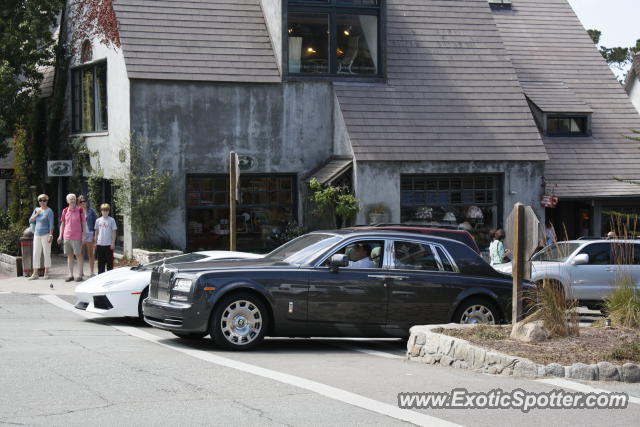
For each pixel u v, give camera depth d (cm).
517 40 5631
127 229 4284
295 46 4472
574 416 1505
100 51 4609
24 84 5072
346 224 4303
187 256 2769
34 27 4875
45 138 5247
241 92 4384
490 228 4534
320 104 4509
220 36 4462
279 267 2214
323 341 2505
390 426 1388
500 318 2388
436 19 4875
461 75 4700
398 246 2331
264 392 1620
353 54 4562
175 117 4284
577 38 5750
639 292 2427
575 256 3409
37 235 3844
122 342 2264
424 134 4416
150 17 4397
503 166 4497
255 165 4406
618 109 5381
